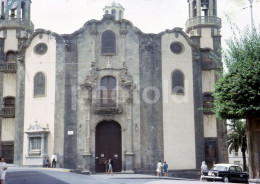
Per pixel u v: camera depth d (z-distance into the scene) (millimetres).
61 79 41469
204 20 45281
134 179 32219
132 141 40125
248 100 26750
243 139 54812
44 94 41688
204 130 42375
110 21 42500
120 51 41906
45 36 42719
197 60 42875
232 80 27750
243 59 27906
